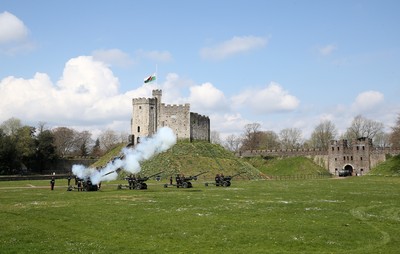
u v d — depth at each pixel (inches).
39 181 4557.1
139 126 5748.0
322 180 4849.9
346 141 7381.9
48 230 1334.9
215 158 5339.6
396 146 7396.7
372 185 3624.5
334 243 1146.7
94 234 1275.8
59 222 1481.3
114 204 2032.5
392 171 5664.4
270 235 1248.8
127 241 1179.3
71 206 1936.5
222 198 2359.7
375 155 7066.9
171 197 2421.3
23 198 2356.1
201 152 5388.8
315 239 1194.6
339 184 3848.4
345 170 6924.2
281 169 7239.2
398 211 1792.6
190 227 1380.4
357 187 3356.3
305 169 7052.2
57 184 3907.5
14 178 4980.3
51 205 1983.3
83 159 7524.6
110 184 3846.0
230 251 1064.2
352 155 7199.8
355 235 1250.6
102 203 2078.0
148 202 2132.1
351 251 1064.8
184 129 5772.6
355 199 2305.6
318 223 1460.4
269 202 2137.1
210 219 1550.2
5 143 6003.9
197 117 6023.6
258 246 1120.8
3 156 5944.9
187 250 1075.3
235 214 1685.5
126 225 1421.0
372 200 2247.8
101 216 1616.6
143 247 1105.4
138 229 1350.9
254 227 1380.4
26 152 6619.1
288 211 1780.3
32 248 1083.9
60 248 1087.0
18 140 6683.1
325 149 7539.4
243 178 4955.7
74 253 1034.1
